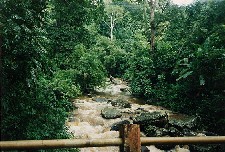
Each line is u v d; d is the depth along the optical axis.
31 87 5.84
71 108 11.94
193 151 8.15
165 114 10.03
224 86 10.64
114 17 35.03
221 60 10.89
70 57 15.48
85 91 16.59
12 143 1.89
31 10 5.77
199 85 11.57
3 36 5.25
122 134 1.99
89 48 17.88
